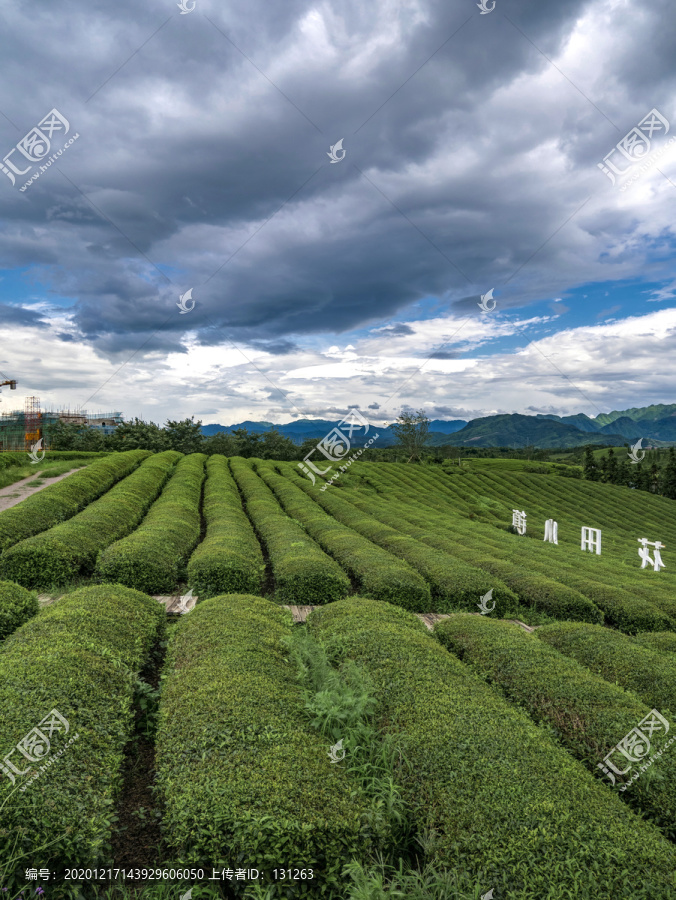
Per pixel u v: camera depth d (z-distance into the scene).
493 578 14.44
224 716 5.66
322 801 4.55
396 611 10.51
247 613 9.41
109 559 13.08
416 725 5.84
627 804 5.32
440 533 24.30
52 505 19.11
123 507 20.22
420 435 75.38
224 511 23.22
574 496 63.31
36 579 13.04
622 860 4.00
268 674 6.88
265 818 4.24
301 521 23.56
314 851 4.20
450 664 7.73
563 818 4.39
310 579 13.28
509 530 35.59
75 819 4.20
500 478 66.56
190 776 4.78
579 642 9.30
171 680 6.84
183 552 15.84
